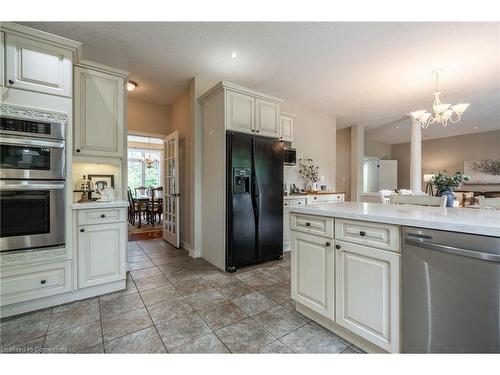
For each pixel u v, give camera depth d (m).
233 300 2.12
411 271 1.20
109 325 1.72
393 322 1.27
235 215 2.81
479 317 1.00
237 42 2.51
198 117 3.35
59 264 1.98
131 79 3.38
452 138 7.81
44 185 1.90
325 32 2.34
